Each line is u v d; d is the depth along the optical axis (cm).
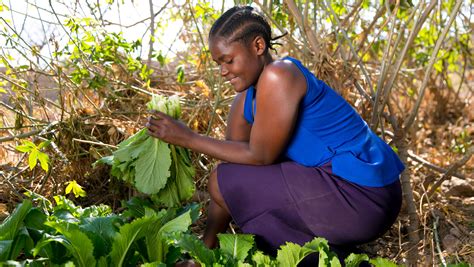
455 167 392
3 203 368
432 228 369
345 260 257
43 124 400
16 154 427
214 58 270
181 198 299
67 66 442
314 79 272
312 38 405
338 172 269
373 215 271
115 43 416
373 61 550
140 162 286
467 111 643
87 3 445
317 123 270
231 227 343
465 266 265
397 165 289
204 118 423
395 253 349
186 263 271
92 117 403
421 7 391
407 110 616
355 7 436
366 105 416
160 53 471
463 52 629
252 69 268
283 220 275
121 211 375
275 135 265
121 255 251
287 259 252
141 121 414
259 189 274
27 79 421
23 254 300
